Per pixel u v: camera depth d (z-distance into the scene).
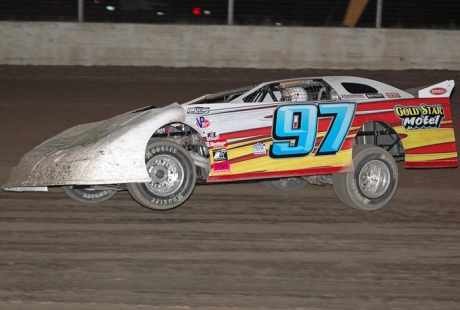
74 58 16.84
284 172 7.54
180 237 6.71
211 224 7.18
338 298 5.33
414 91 8.75
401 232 7.08
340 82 8.11
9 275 5.62
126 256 6.14
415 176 9.73
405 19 17.70
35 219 7.21
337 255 6.30
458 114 13.71
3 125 12.20
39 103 13.69
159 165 7.09
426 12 17.72
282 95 8.17
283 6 17.80
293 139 7.58
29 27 16.70
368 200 7.84
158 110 7.20
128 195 8.30
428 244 6.69
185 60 16.95
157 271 5.79
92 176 6.74
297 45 16.91
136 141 6.89
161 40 16.88
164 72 16.36
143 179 6.84
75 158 6.91
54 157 7.16
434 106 8.28
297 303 5.21
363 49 16.95
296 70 16.78
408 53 17.05
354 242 6.69
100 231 6.85
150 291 5.37
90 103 13.78
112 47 16.86
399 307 5.20
